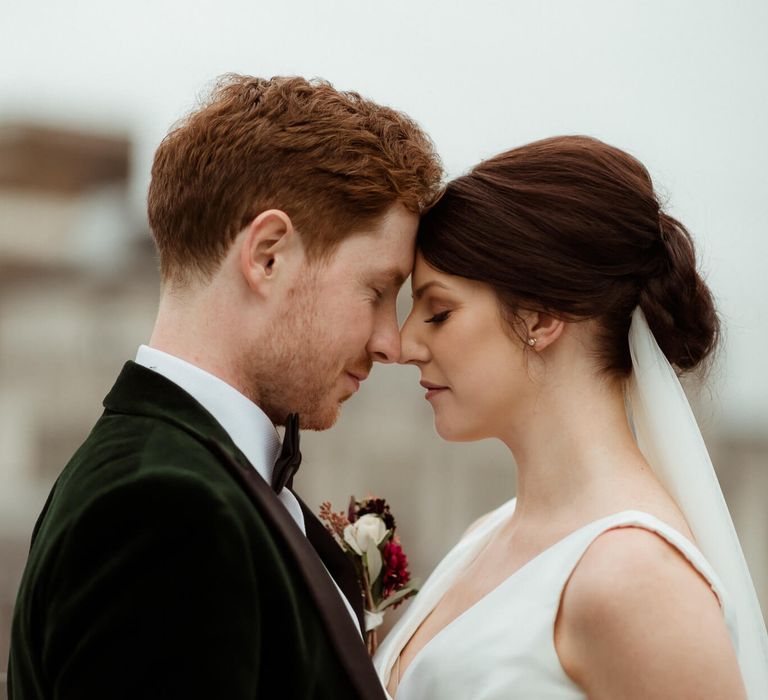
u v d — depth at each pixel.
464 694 2.04
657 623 1.86
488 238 2.15
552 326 2.17
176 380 2.01
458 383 2.22
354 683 1.80
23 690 1.78
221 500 1.72
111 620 1.64
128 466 1.76
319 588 1.84
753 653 2.11
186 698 1.63
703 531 2.14
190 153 2.04
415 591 2.53
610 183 2.16
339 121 2.05
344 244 2.05
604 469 2.15
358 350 2.11
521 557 2.20
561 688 1.97
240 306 2.02
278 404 2.08
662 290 2.18
